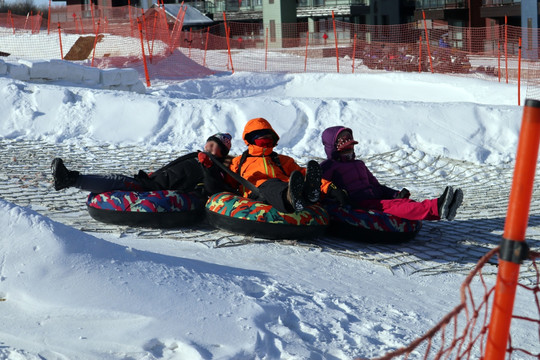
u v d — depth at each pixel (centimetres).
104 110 1400
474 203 959
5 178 978
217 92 2673
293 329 408
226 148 728
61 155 1199
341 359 374
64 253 430
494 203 961
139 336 371
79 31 3906
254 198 696
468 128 1334
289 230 665
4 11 6919
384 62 3484
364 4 5312
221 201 686
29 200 840
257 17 5462
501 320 230
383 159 1261
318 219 678
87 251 439
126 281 420
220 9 5584
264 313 410
